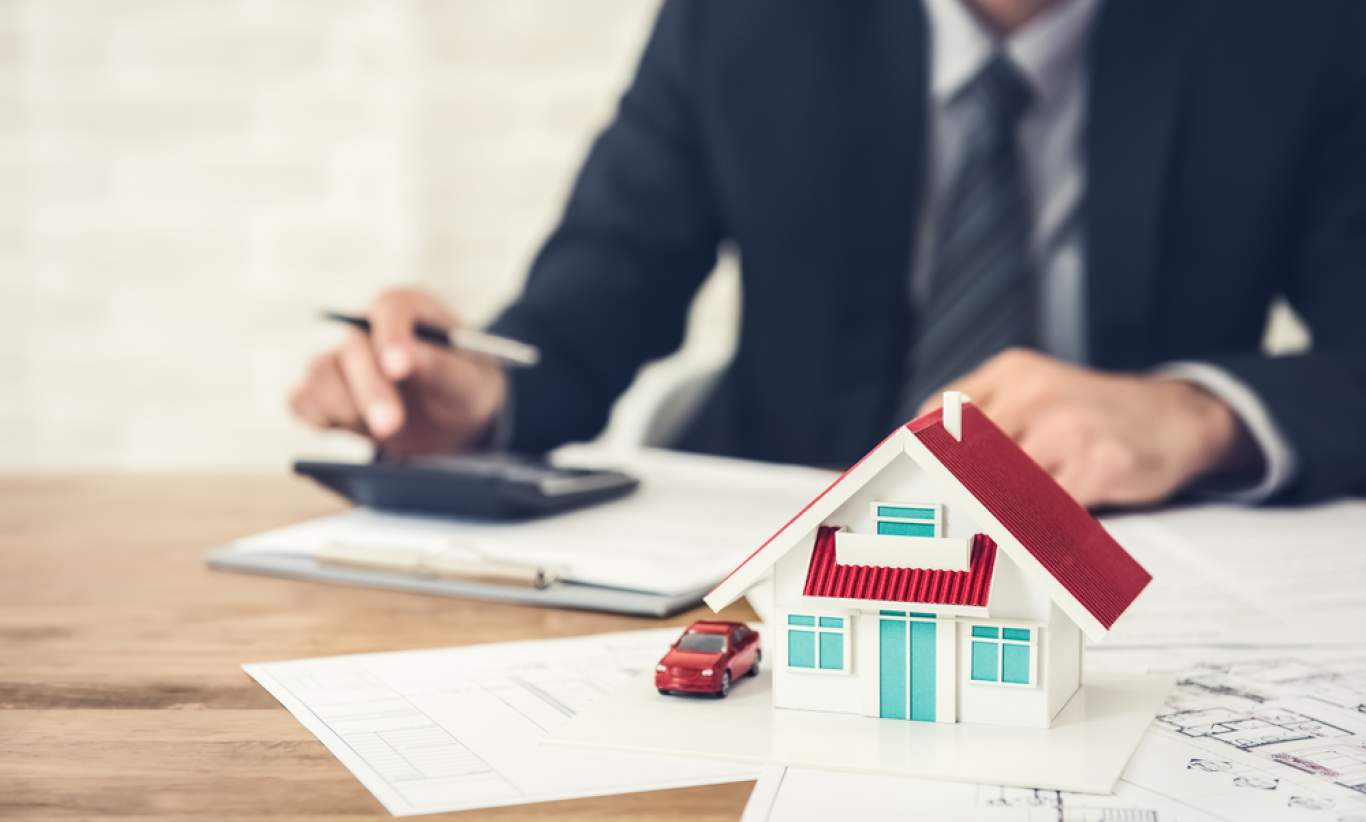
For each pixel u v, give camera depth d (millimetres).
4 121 2170
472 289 2166
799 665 488
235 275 2182
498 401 1156
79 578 744
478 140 2139
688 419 1445
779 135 1500
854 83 1480
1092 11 1404
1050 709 465
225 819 387
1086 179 1404
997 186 1447
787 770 425
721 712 485
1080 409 923
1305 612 651
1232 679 537
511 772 425
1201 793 404
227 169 2164
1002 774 414
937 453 469
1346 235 1356
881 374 1473
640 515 857
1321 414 941
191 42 2146
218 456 2213
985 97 1437
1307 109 1381
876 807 391
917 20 1458
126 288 2193
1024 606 464
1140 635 611
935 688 473
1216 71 1391
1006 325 1442
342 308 2174
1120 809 390
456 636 612
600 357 1439
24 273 2193
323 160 2154
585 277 1478
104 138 2168
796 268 1497
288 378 2193
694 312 2074
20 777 426
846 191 1479
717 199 1576
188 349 2195
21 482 1119
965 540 465
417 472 834
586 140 2123
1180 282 1416
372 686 529
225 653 584
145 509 983
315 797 405
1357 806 392
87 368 2207
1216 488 964
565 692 519
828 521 486
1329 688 523
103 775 427
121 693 523
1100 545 508
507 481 828
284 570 746
